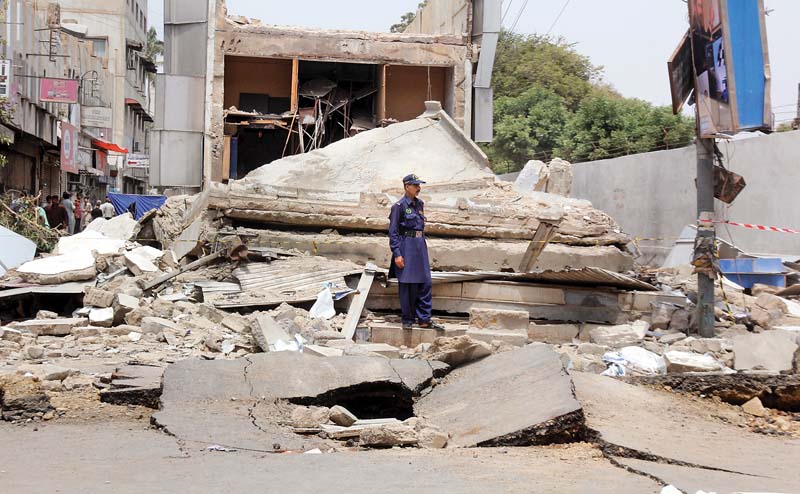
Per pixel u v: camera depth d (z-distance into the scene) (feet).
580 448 20.15
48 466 16.51
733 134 37.22
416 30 88.74
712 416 24.91
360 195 44.55
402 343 34.88
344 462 17.35
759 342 30.40
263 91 68.85
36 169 119.55
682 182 66.90
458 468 17.06
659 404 25.14
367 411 24.52
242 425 20.67
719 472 17.93
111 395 23.54
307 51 65.62
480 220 44.73
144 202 121.29
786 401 26.76
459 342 26.73
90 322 36.45
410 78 69.92
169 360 29.09
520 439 20.39
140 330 34.76
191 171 63.77
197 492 14.38
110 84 173.99
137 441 19.10
